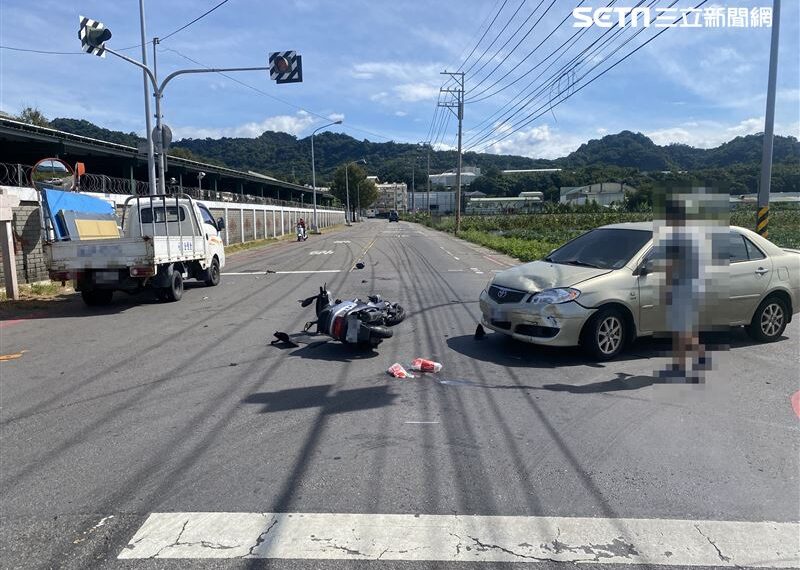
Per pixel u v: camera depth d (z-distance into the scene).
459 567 3.08
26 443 4.76
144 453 4.52
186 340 8.62
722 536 3.35
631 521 3.51
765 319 7.83
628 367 6.75
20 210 15.24
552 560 3.13
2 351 8.13
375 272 18.28
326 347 7.97
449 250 29.70
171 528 3.46
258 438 4.79
